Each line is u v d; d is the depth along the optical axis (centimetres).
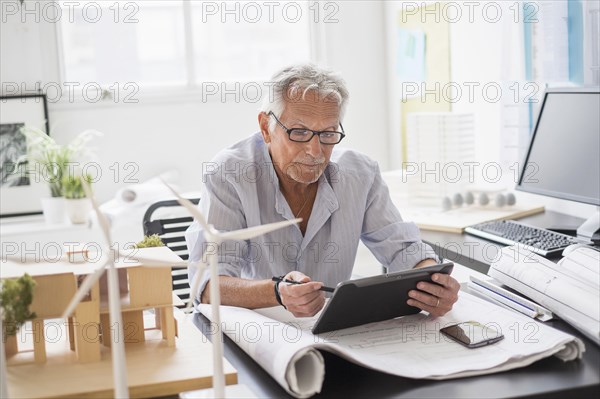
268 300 159
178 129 356
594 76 238
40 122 336
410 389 120
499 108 288
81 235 329
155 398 122
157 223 251
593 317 140
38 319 127
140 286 134
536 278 157
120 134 349
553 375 124
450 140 285
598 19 234
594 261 160
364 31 372
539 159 235
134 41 360
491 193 276
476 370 125
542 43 258
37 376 124
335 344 130
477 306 157
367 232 205
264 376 130
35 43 334
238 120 364
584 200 215
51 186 334
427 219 258
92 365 129
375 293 140
